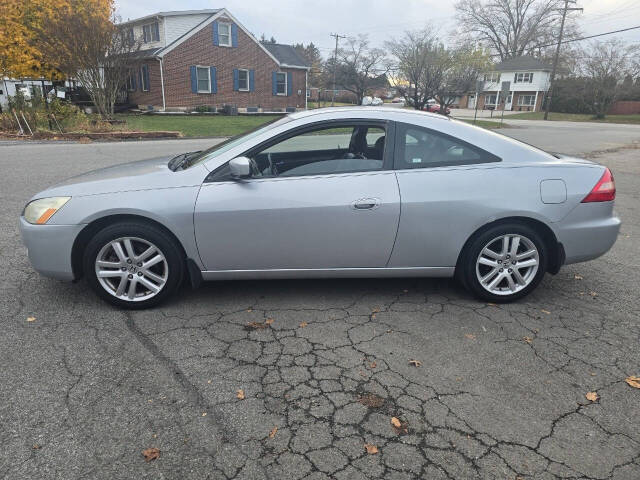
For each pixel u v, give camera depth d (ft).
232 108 94.48
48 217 11.06
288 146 11.58
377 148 11.59
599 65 157.38
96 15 60.13
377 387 8.81
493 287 12.09
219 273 11.63
